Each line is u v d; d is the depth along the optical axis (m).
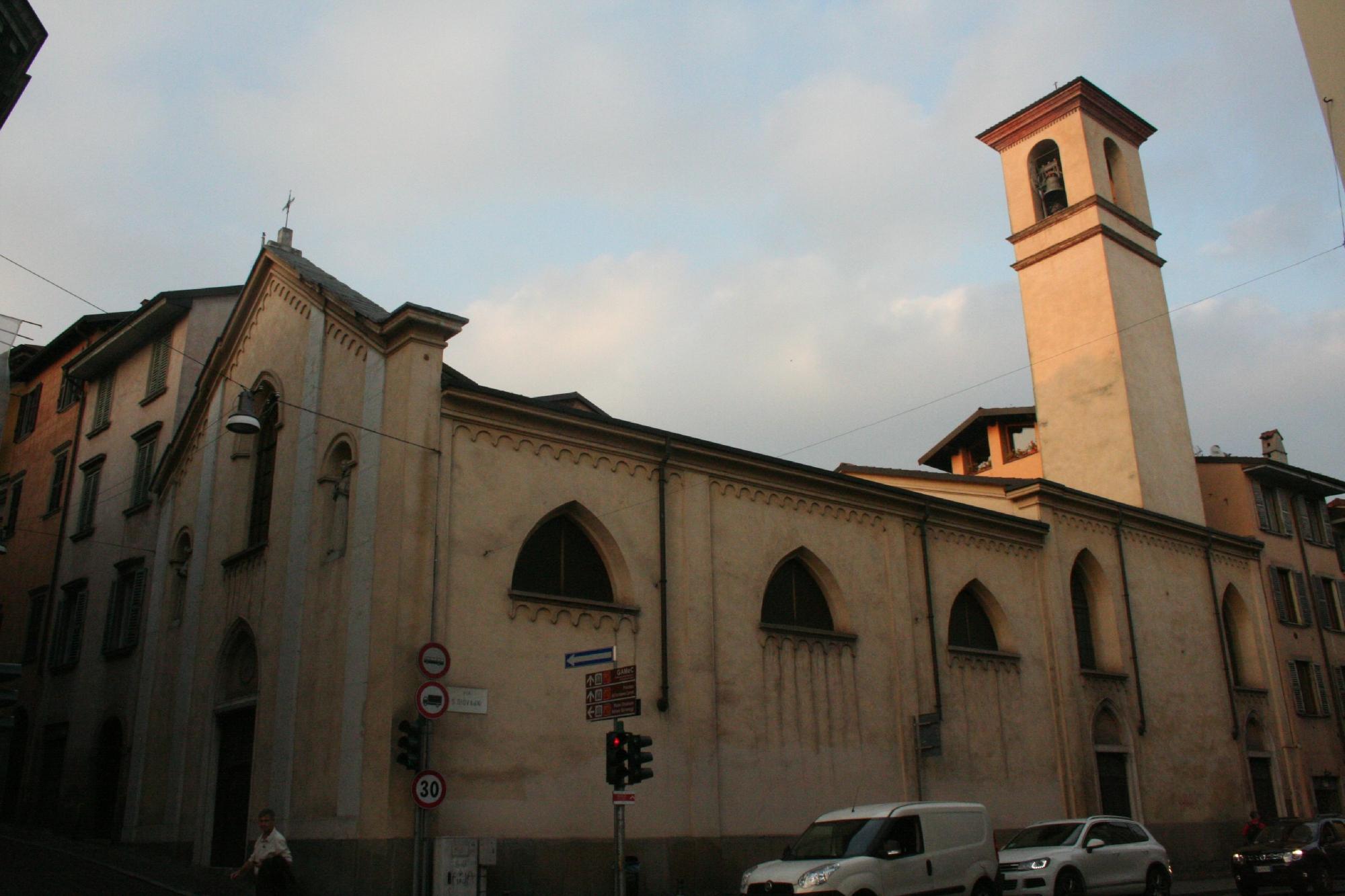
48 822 28.64
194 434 26.52
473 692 17.69
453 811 16.92
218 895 17.06
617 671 15.99
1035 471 40.16
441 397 18.75
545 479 19.78
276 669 20.19
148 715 24.58
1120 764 29.00
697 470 22.28
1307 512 41.75
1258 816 29.80
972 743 25.36
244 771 20.84
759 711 21.69
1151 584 32.25
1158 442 35.44
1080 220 37.38
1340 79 11.39
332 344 21.22
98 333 35.00
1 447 38.28
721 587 21.91
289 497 21.42
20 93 15.84
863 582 24.67
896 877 15.67
